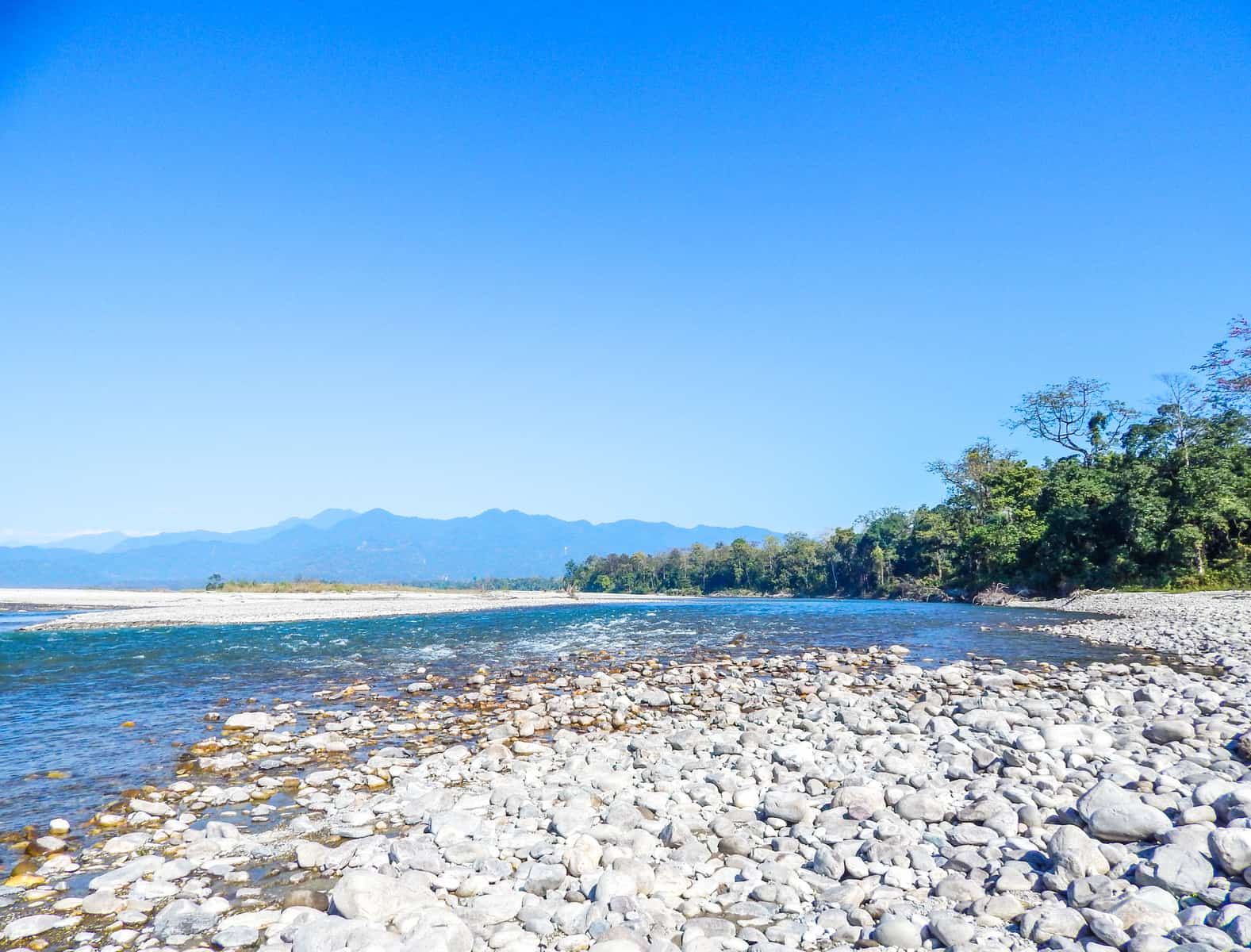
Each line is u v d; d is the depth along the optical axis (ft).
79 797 31.14
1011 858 20.93
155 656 78.64
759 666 69.56
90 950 18.45
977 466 258.57
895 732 38.06
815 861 21.80
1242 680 50.62
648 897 20.10
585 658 77.41
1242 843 17.65
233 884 22.22
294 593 293.43
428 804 28.63
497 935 18.19
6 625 121.80
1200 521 168.66
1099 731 33.55
